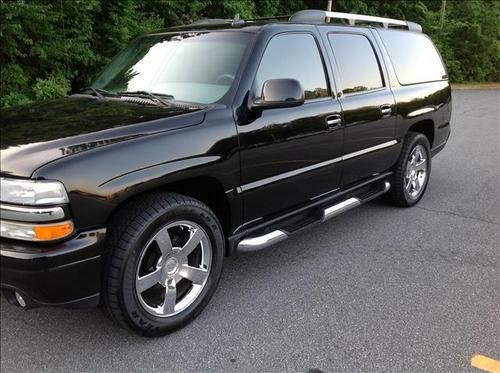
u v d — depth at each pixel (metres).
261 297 3.54
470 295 3.62
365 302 3.50
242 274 3.89
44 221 2.43
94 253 2.59
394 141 4.98
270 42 3.63
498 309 3.44
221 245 3.28
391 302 3.50
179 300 3.14
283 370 2.77
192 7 11.32
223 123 3.19
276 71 3.65
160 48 3.94
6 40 7.59
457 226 5.01
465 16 22.02
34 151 2.55
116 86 3.84
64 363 2.79
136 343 2.98
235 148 3.23
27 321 3.17
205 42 3.74
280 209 3.80
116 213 2.79
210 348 2.95
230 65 3.47
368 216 5.27
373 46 4.79
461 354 2.94
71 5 8.39
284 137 3.58
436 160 8.01
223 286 3.69
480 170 7.36
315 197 4.14
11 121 3.04
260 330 3.14
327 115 3.96
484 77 22.95
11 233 2.46
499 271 4.02
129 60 4.07
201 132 3.05
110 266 2.71
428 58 5.80
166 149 2.86
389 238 4.66
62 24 8.51
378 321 3.26
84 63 8.81
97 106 3.31
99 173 2.57
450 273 3.97
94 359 2.83
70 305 2.62
